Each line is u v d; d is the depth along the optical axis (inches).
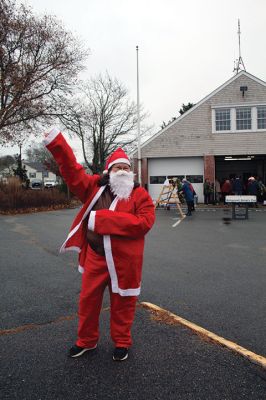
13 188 840.3
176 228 505.0
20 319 167.6
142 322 161.5
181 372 119.9
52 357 130.6
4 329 156.1
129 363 125.8
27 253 325.4
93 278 128.5
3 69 987.3
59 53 1039.0
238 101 1028.5
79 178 127.9
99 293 129.6
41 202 884.6
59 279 237.9
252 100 1021.8
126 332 130.0
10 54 992.2
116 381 114.8
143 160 1082.7
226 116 1039.0
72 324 161.5
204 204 1016.2
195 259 299.9
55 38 1037.8
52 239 405.7
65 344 141.3
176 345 139.3
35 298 198.5
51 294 205.6
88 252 131.0
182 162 1070.4
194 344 139.9
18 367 123.7
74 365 124.7
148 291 210.1
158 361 127.1
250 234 444.8
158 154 1074.1
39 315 172.9
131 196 130.2
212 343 140.6
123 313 128.9
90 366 124.0
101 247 126.7
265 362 123.9
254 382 114.0
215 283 227.0
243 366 123.5
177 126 1064.2
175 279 236.4
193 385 112.4
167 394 107.9
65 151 123.0
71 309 181.0
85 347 131.9
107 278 128.0
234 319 166.7
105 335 149.2
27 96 1011.9
